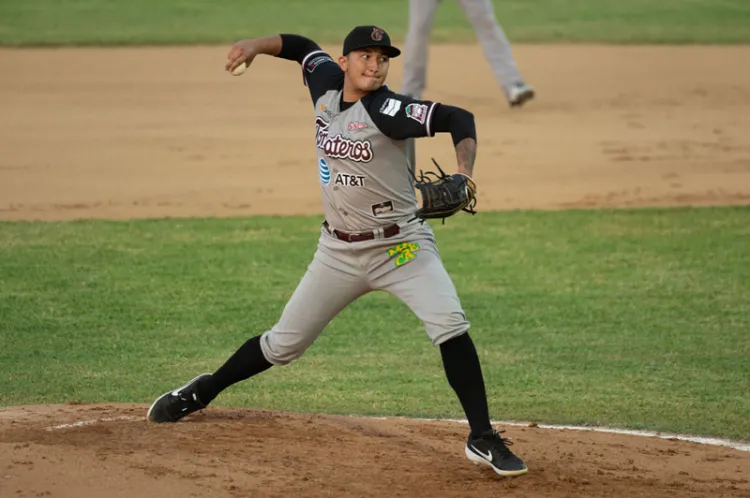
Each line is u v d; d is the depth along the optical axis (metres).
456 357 17.91
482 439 17.69
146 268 37.31
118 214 45.34
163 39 83.38
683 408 24.97
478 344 30.11
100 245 40.25
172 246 40.25
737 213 45.62
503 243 41.22
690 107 64.69
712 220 44.50
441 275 18.03
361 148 17.41
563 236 42.19
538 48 81.31
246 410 21.73
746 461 20.28
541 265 38.28
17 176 51.09
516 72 60.62
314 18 90.75
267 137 58.62
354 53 17.33
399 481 17.38
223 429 19.75
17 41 82.06
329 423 21.05
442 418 24.05
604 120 61.69
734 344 30.12
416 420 22.91
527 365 28.34
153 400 25.08
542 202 47.69
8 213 45.19
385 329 31.67
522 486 17.41
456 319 17.73
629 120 61.69
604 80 71.25
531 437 21.48
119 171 52.31
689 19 93.19
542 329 31.45
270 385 26.73
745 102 65.81
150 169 52.69
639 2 100.94
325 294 18.77
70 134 58.72
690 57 78.31
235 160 54.47
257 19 91.00
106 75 72.25
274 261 38.38
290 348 19.28
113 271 36.88
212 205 47.00
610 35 86.25
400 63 73.69
